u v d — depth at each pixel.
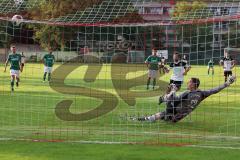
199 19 59.41
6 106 46.28
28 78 80.12
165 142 29.95
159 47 92.44
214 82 75.81
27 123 37.00
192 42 79.81
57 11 73.25
